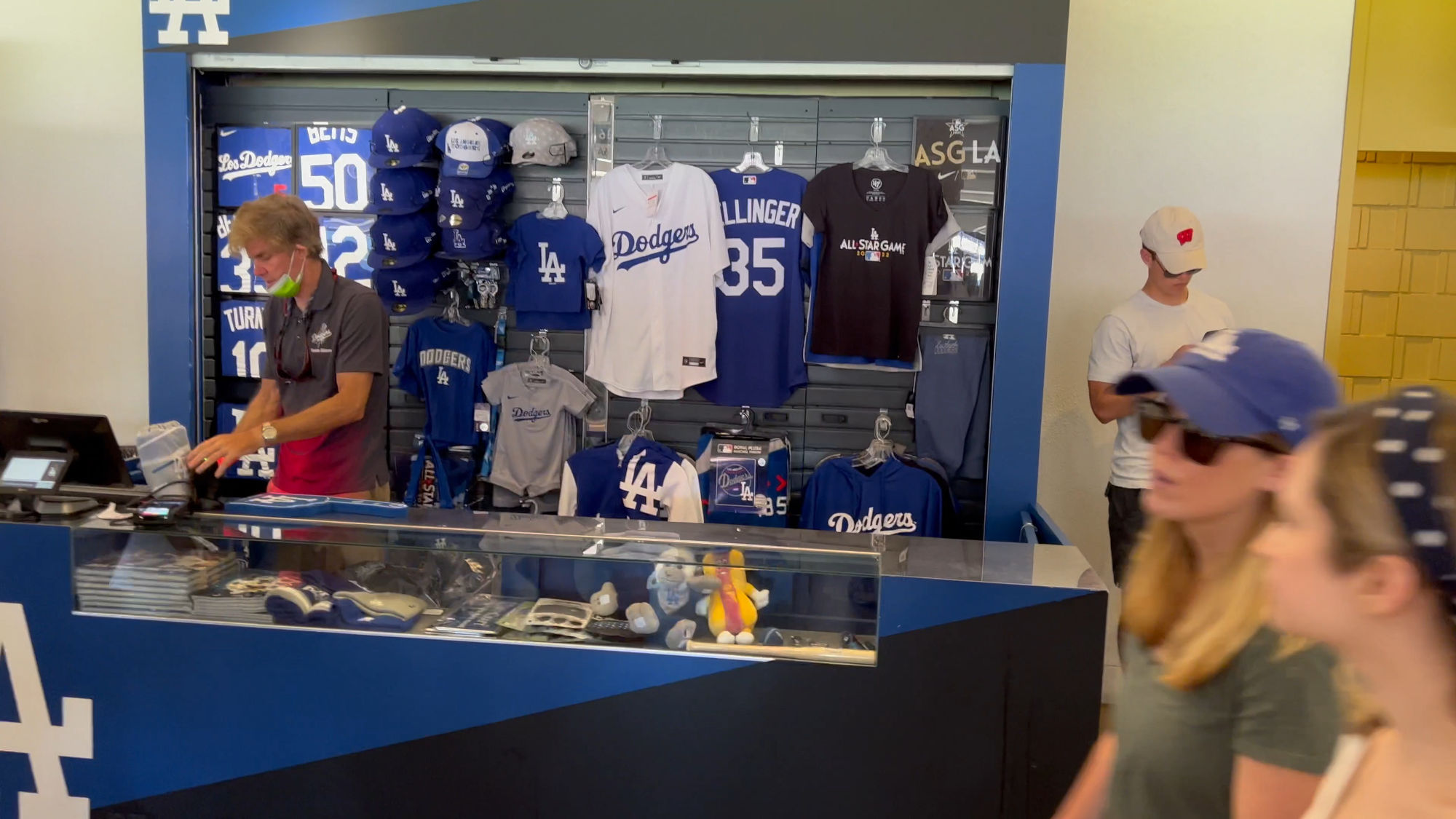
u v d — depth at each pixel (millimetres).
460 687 2342
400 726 2369
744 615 2324
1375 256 4457
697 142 3848
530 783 2359
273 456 4062
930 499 3717
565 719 2334
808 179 3803
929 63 3348
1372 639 719
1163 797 1158
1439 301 4457
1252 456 1103
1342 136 4188
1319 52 4164
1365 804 771
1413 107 4156
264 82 4016
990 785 2291
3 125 4672
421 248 3857
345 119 3955
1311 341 4285
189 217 3686
